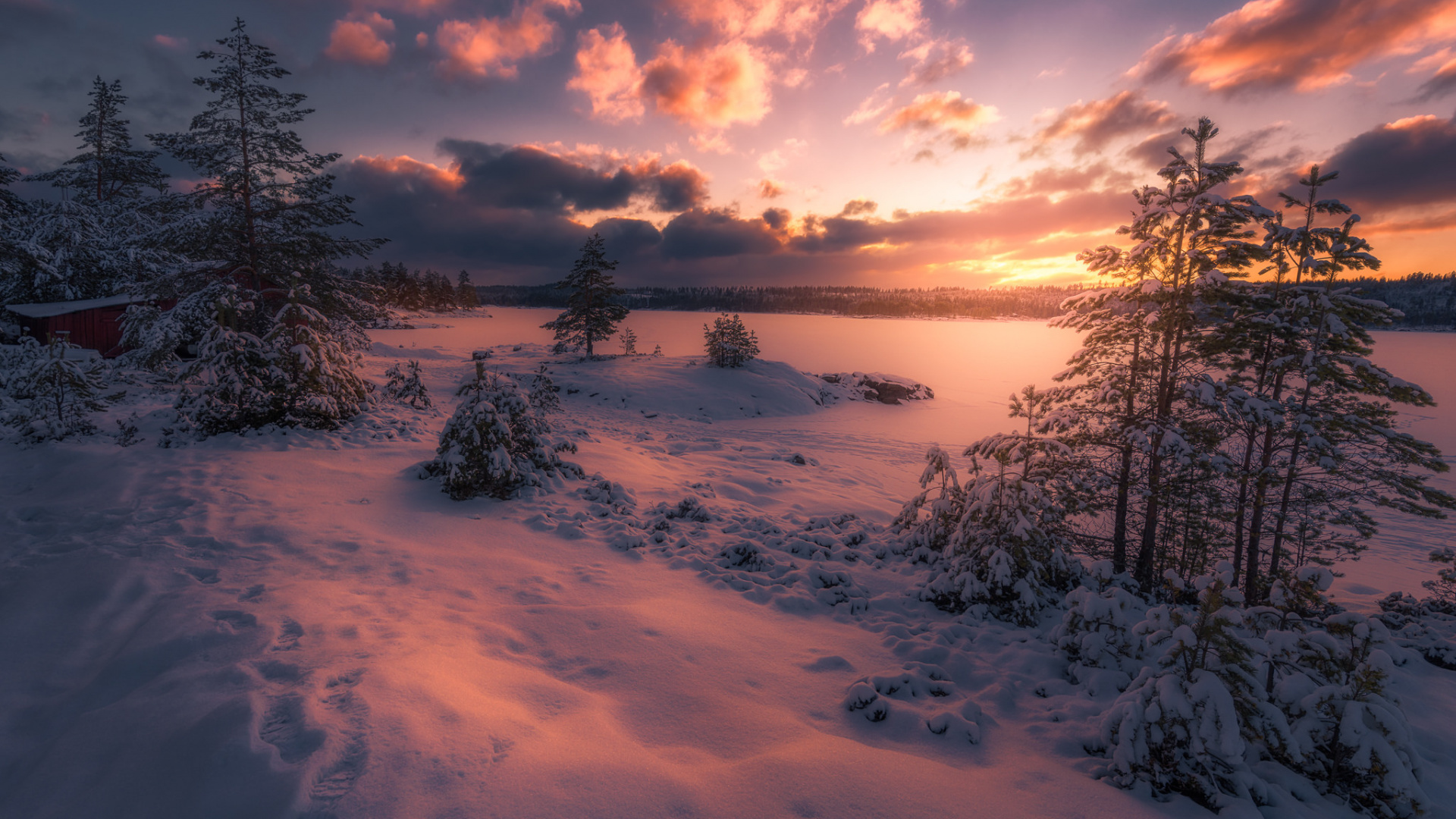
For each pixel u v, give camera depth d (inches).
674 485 458.0
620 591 252.1
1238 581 367.6
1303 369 320.2
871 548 360.8
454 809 110.7
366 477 370.6
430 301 4820.4
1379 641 173.0
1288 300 334.0
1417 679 257.1
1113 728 164.9
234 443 417.1
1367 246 305.9
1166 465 343.0
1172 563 361.1
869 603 280.8
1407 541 583.5
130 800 112.8
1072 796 142.9
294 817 104.4
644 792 122.5
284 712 134.7
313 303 732.0
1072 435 348.8
